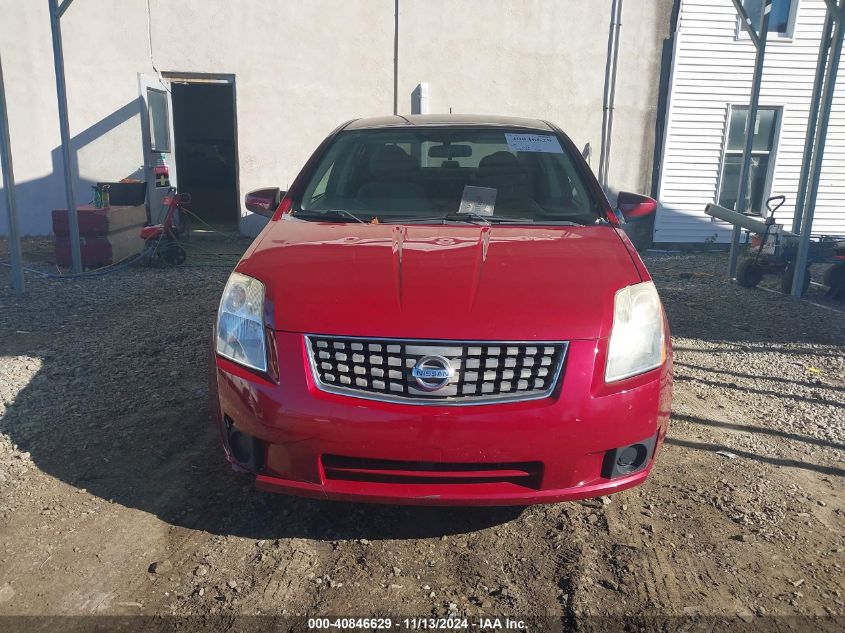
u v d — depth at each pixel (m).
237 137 10.23
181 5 9.89
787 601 2.42
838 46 6.53
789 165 10.97
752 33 7.60
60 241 8.10
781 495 3.11
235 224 12.61
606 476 2.51
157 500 3.01
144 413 3.86
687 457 3.46
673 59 10.38
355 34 10.08
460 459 2.38
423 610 2.37
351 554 2.68
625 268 2.80
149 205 9.52
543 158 3.86
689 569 2.59
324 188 3.71
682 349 5.26
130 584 2.47
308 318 2.48
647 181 10.74
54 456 3.36
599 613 2.35
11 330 5.42
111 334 5.32
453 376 2.39
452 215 3.41
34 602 2.37
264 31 9.98
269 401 2.45
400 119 4.28
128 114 10.27
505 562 2.64
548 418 2.37
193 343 5.10
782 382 4.56
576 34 10.22
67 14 9.92
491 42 10.18
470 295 2.53
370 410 2.38
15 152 10.26
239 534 2.79
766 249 7.37
